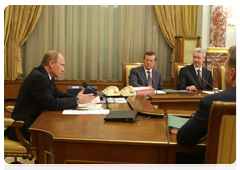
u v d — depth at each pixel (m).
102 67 6.39
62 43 6.27
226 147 1.26
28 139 2.25
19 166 2.49
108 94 3.18
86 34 6.33
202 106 1.40
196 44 5.67
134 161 1.57
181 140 1.47
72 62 6.38
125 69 4.38
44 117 2.09
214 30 5.71
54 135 1.62
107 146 1.57
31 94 2.33
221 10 5.64
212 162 1.29
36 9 6.14
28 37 6.20
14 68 6.17
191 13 6.17
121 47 6.32
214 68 5.68
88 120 1.99
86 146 1.59
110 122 1.94
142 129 1.77
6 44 6.17
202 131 1.39
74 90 2.87
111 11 6.23
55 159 1.61
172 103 3.06
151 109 2.23
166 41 6.37
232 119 1.22
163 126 1.85
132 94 3.22
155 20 6.31
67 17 6.24
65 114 2.19
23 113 2.32
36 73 2.36
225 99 1.35
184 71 4.16
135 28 6.30
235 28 5.75
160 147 1.54
